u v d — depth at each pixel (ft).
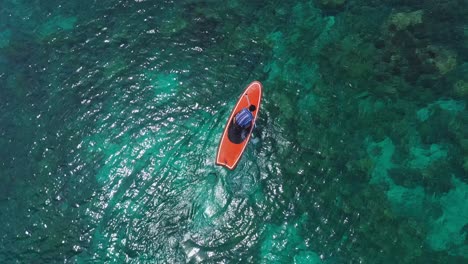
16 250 62.13
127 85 73.26
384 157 66.08
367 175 64.80
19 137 70.44
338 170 65.16
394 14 76.64
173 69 74.38
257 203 63.41
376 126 68.23
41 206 64.95
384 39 74.90
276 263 59.77
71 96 72.90
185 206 63.77
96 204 64.54
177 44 76.64
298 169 65.26
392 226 60.90
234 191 64.23
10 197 65.98
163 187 65.21
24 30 81.15
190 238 61.67
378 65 72.74
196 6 80.12
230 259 60.23
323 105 69.97
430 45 73.31
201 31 77.71
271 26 77.97
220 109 70.33
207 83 72.84
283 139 67.26
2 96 74.38
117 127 69.92
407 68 72.23
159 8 80.28
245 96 69.10
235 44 76.23
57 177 66.95
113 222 63.21
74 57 76.48
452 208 62.18
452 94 69.82
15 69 76.64
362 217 61.67
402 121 68.33
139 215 63.46
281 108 69.67
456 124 67.46
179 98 71.67
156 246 61.36
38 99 73.20
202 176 65.51
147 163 67.00
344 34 76.23
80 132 69.92
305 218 62.18
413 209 62.03
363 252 59.57
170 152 67.56
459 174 64.39
